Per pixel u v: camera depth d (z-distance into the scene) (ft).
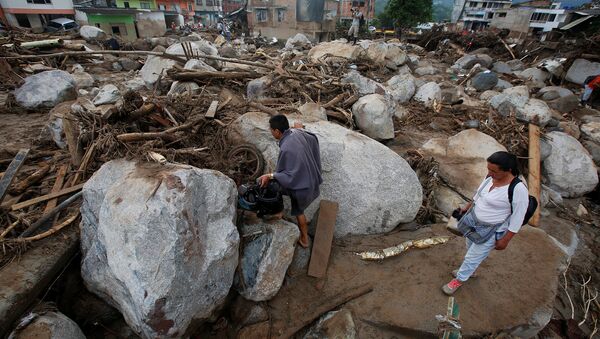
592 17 71.31
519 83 41.98
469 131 19.62
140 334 9.12
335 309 11.07
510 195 8.77
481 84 39.04
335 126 15.96
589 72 39.91
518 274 12.03
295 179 10.46
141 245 8.42
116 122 14.51
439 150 19.53
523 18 112.57
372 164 14.24
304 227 12.27
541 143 20.76
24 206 11.81
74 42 48.24
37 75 25.20
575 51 42.80
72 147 14.01
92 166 13.57
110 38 52.21
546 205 19.30
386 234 14.33
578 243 17.02
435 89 31.12
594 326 13.21
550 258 12.71
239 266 11.33
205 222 9.65
